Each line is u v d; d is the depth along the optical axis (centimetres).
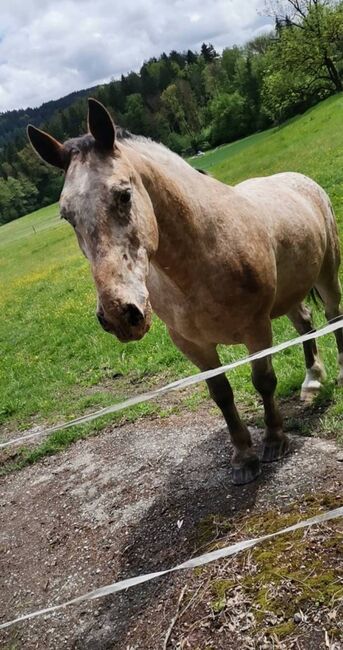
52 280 1975
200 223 374
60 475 594
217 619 321
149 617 351
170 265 367
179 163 393
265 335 418
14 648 382
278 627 300
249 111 7588
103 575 414
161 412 645
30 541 496
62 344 1104
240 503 415
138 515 461
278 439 452
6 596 440
